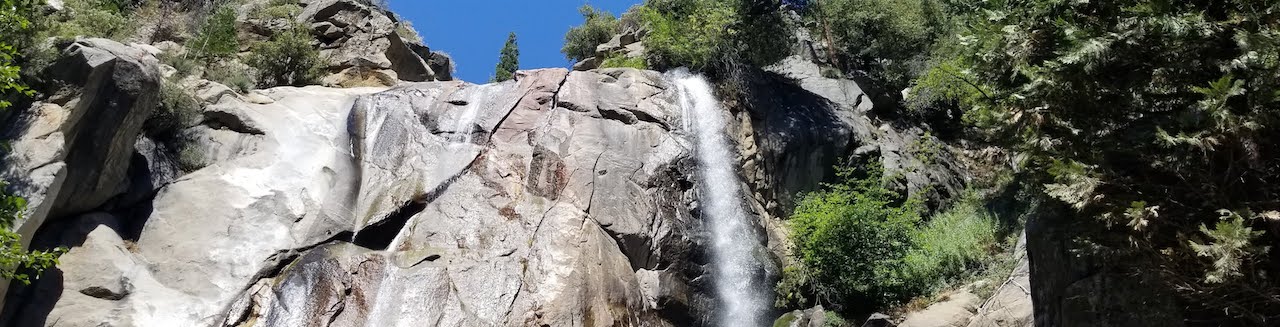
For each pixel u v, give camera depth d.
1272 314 8.05
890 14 23.67
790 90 20.64
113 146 13.00
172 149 14.66
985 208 16.88
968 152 21.98
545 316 12.08
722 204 16.31
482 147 15.55
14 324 11.23
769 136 18.59
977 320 12.53
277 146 15.13
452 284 12.52
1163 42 8.51
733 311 14.55
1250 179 8.18
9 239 9.77
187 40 20.28
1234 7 8.52
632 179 15.16
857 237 15.02
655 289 13.68
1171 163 8.28
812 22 24.44
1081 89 8.87
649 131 16.53
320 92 17.98
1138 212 7.94
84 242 12.41
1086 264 9.49
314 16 22.44
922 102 22.62
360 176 14.91
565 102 16.66
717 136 17.69
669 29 21.16
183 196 13.79
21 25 11.48
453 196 14.38
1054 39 9.20
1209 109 7.83
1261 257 7.86
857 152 19.11
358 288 12.45
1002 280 13.43
